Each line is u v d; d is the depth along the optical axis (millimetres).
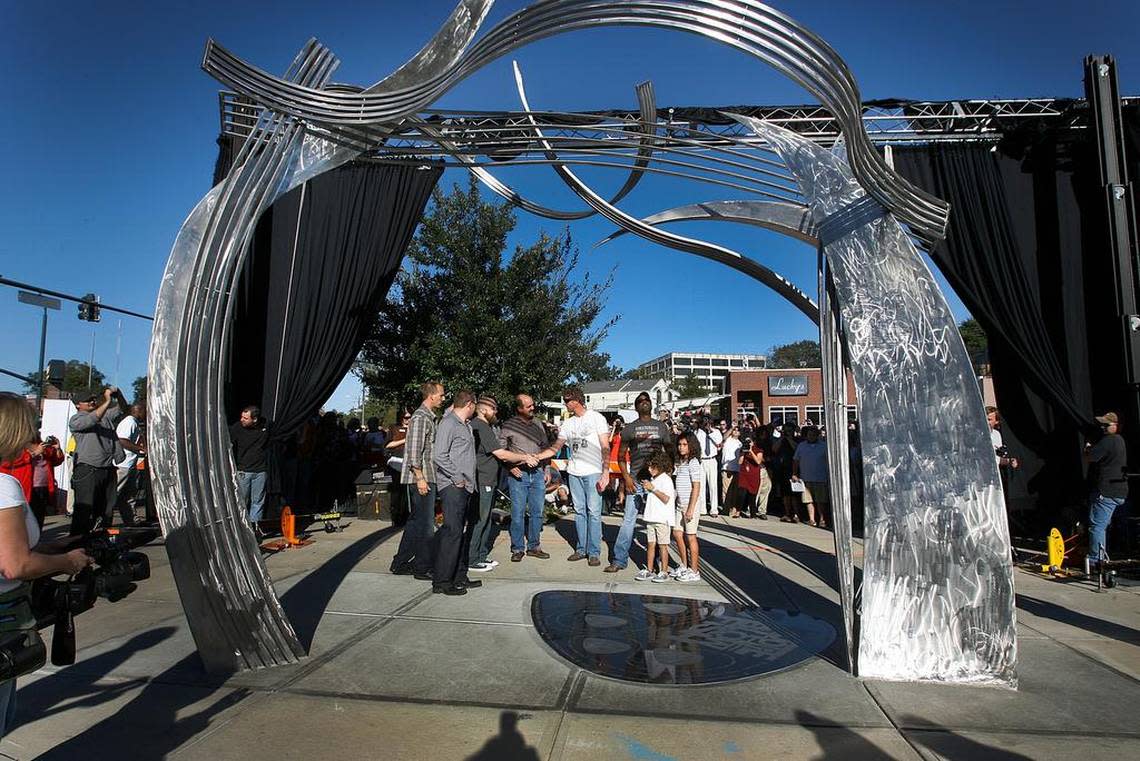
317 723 3184
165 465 3703
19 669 1985
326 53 4238
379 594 5684
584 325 11664
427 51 4059
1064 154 8570
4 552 1968
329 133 4281
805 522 11148
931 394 3941
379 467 11172
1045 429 8570
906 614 3848
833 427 4117
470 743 2992
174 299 3791
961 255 8539
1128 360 6797
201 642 3750
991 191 8516
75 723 3150
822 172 4270
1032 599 5844
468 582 5969
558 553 7762
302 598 5523
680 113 8516
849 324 4055
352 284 8305
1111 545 7902
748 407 43531
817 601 5590
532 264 10898
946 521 3855
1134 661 4207
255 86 4031
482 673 3873
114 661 3986
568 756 2883
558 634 4625
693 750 2951
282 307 8227
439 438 5633
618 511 11961
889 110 8766
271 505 9086
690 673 3898
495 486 6891
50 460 9367
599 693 3590
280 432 7793
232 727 3129
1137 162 8227
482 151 4773
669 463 6332
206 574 3762
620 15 3723
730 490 12383
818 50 3615
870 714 3355
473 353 10664
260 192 4078
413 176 8562
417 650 4266
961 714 3371
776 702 3496
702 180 5070
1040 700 3562
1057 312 8383
